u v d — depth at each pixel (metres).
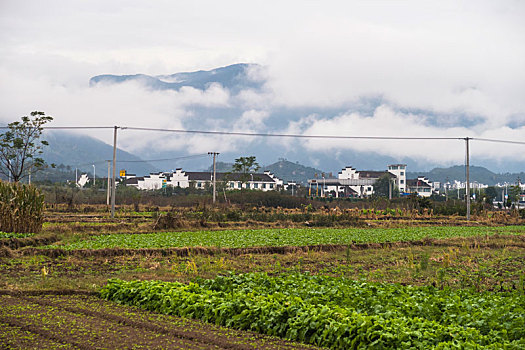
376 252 29.97
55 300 15.69
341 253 29.19
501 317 12.26
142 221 45.03
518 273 22.53
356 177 151.25
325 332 11.63
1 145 51.03
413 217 62.78
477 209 69.38
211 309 13.69
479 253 29.75
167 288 15.44
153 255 26.14
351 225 49.22
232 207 65.69
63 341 11.42
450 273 22.20
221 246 29.56
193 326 13.03
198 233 36.88
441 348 10.22
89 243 29.28
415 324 11.51
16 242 27.48
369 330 11.15
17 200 31.45
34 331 12.14
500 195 177.50
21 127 52.31
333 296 14.20
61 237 31.50
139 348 11.12
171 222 40.34
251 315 13.05
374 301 13.39
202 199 72.62
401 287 15.88
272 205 74.50
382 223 52.56
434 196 130.62
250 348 11.36
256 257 26.73
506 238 38.94
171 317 13.89
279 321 12.65
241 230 40.59
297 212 65.94
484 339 10.91
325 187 140.12
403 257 27.72
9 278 18.91
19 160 52.72
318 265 24.48
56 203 64.25
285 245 30.77
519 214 68.50
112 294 16.12
